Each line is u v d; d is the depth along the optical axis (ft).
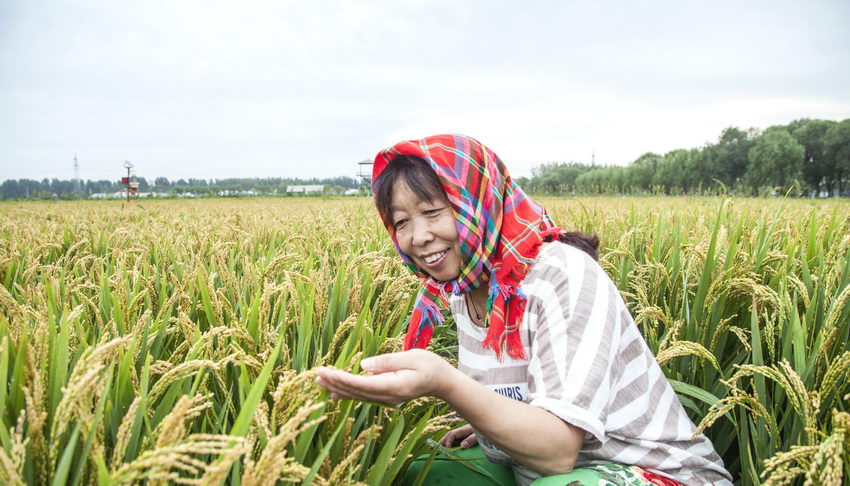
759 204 20.89
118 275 8.70
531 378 5.61
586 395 5.03
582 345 5.24
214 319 7.03
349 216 32.09
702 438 6.02
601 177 342.44
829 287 8.15
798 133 312.09
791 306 7.38
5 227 26.18
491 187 5.63
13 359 4.85
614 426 5.61
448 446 7.54
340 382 4.19
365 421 5.95
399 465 5.24
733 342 9.62
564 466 5.14
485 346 5.83
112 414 4.52
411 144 5.67
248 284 9.07
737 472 8.18
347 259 12.69
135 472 3.05
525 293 5.69
